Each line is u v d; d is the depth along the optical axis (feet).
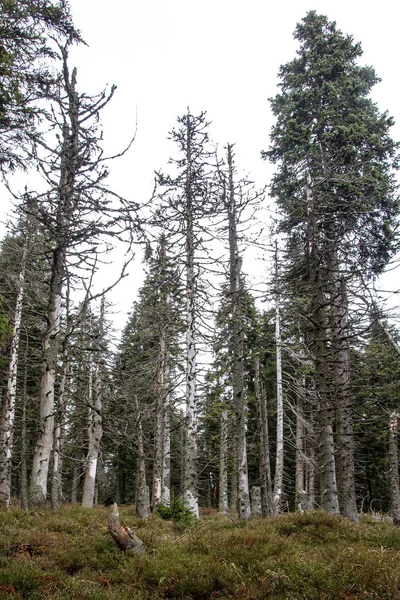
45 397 30.78
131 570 21.25
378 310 32.83
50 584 18.40
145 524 34.53
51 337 30.91
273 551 23.26
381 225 44.01
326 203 38.01
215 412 79.15
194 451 50.26
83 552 23.68
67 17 27.66
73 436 59.16
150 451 61.77
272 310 71.26
